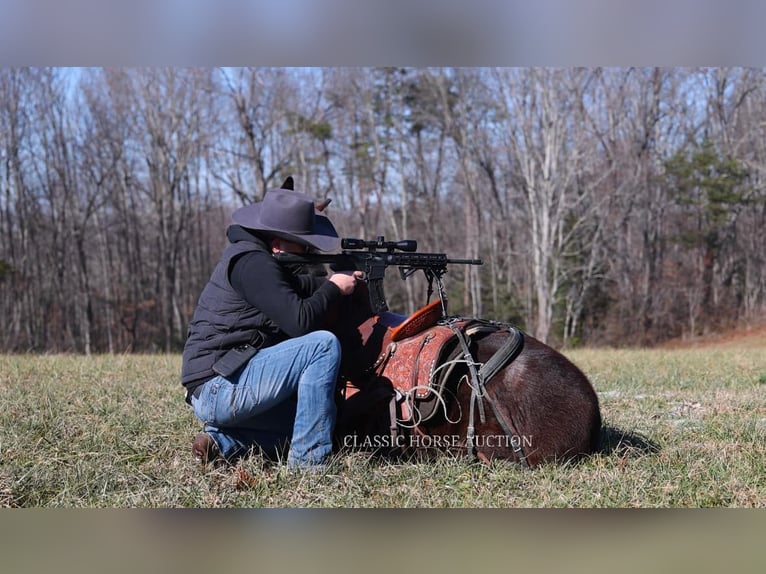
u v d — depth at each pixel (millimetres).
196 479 3912
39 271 44562
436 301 4391
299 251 4277
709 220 38938
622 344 37750
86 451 4457
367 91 40625
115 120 43906
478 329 4293
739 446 4699
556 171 35000
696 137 40688
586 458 4184
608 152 38281
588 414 4160
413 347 4238
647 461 4293
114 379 7332
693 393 7055
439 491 3834
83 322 43938
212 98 42281
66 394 6258
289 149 40969
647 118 38438
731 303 39281
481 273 41469
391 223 42562
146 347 44688
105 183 45531
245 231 4172
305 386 3973
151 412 5551
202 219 48531
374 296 4215
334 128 41156
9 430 4871
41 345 44156
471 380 4121
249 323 4039
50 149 43656
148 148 44344
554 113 34219
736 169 38125
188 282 46406
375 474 3998
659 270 39594
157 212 44750
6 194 43094
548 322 34781
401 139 41125
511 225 41375
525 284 39844
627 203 38438
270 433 4258
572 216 37500
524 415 4082
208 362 4055
